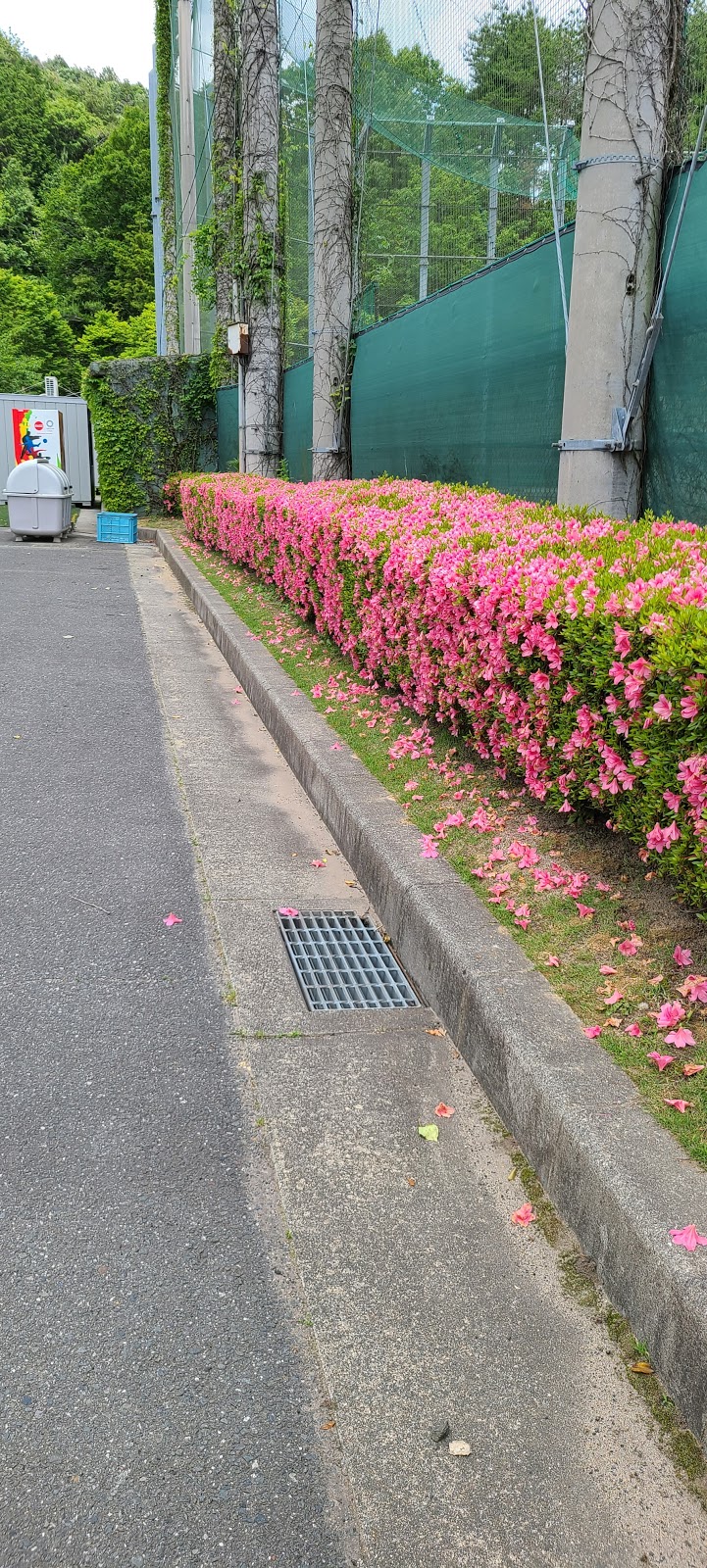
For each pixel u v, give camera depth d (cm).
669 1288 188
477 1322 208
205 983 340
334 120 1120
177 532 1856
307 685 662
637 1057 252
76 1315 207
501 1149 260
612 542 443
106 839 461
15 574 1325
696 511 529
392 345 987
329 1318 209
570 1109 232
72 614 1033
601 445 560
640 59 525
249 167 1559
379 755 506
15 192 6550
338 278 1137
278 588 962
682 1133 223
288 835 475
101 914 386
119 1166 251
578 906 326
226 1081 288
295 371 1493
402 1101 280
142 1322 206
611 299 546
